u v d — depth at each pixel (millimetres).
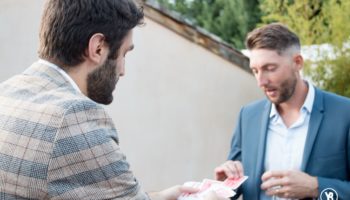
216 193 1849
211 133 4031
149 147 3994
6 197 1305
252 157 2256
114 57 1463
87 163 1304
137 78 3916
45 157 1274
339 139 2078
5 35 3738
